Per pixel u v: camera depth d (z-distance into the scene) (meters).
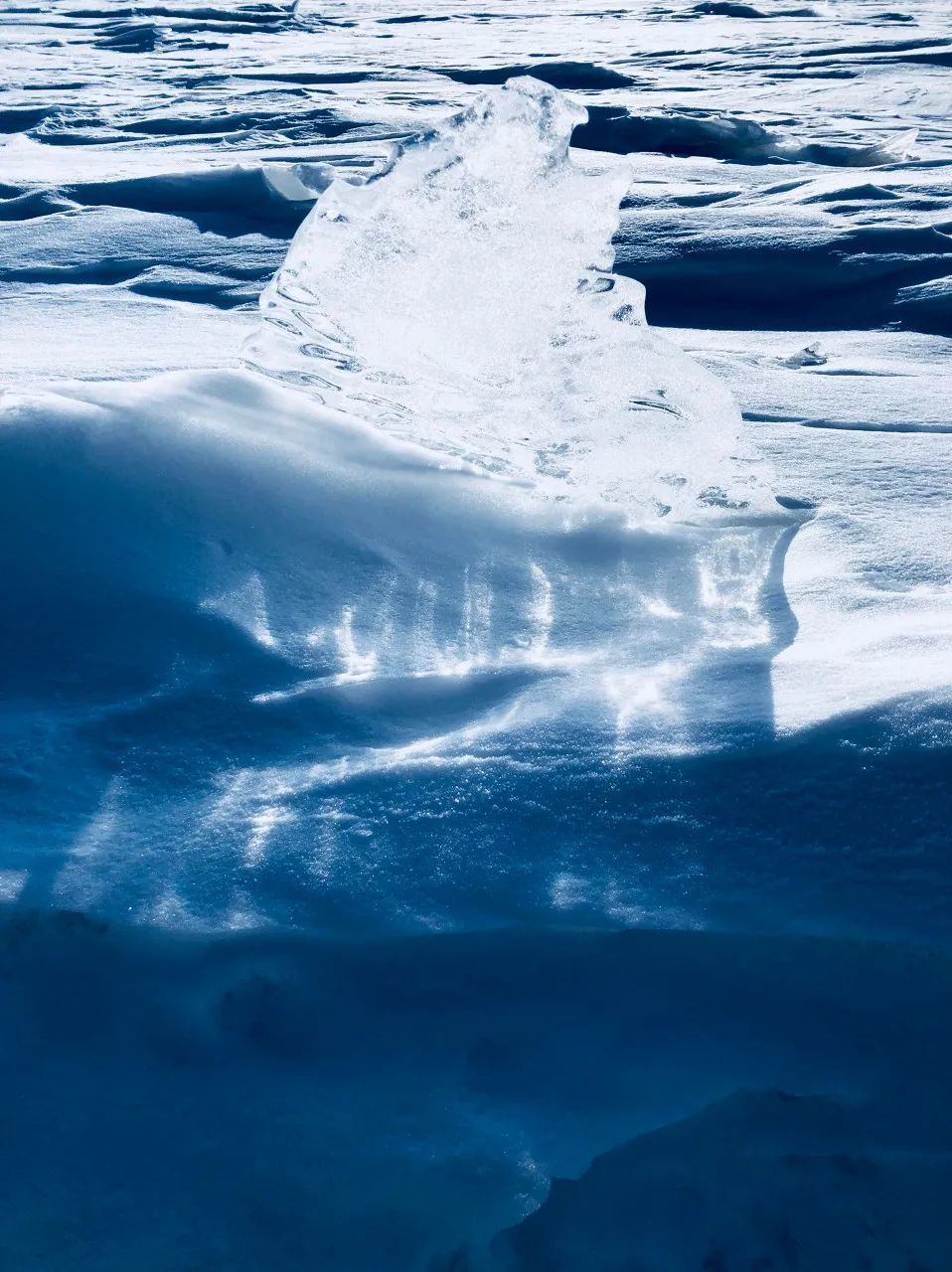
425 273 1.90
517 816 1.22
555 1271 0.95
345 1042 1.07
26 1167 0.99
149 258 3.74
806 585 1.65
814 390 2.62
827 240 4.02
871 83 10.02
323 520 1.69
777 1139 1.01
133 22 15.34
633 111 7.24
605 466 1.88
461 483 1.85
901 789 1.22
